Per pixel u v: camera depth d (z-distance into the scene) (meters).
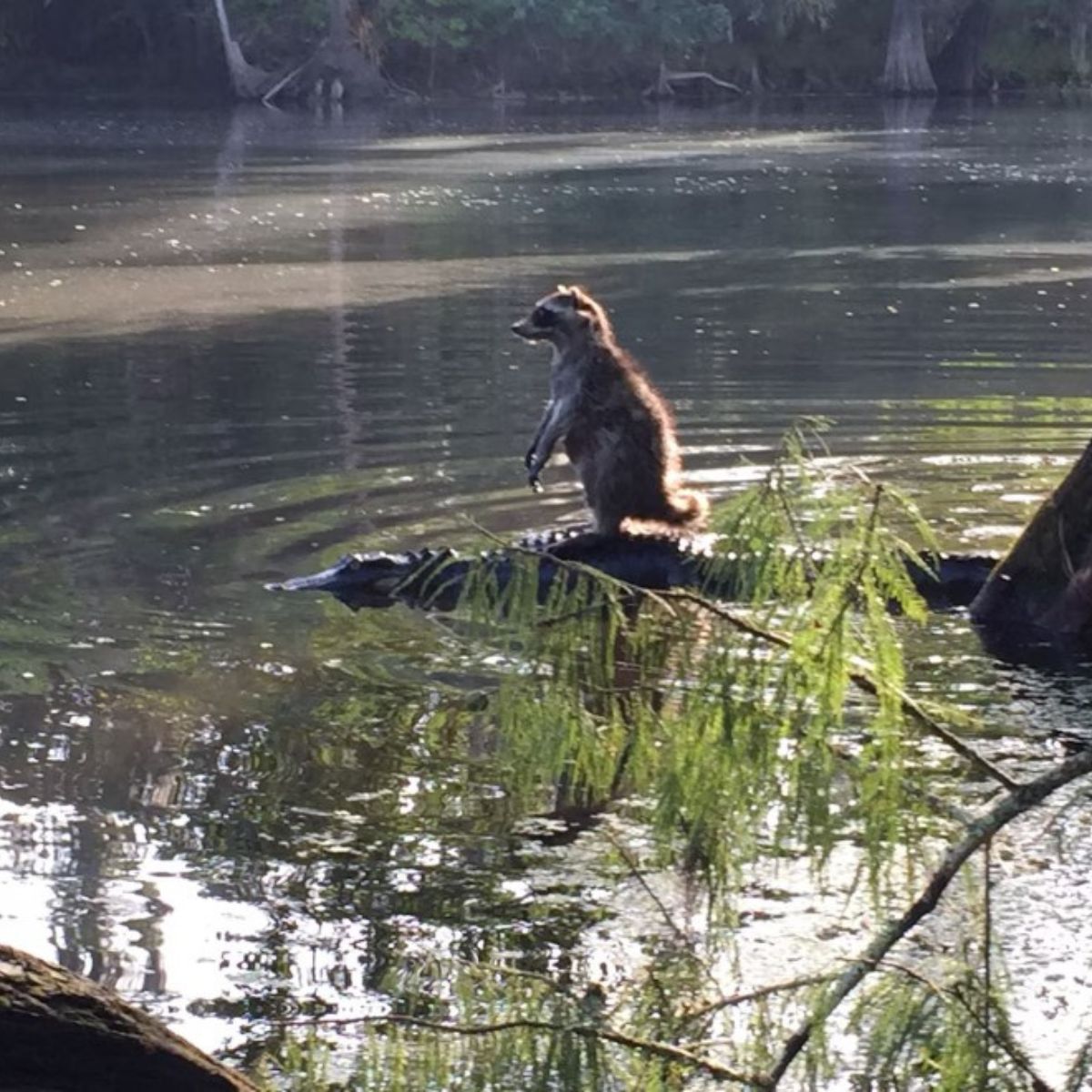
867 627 3.62
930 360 16.06
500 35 64.12
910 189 34.16
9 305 20.58
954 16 68.94
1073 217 29.23
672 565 9.89
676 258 24.58
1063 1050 4.96
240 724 7.65
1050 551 9.02
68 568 9.92
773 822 4.29
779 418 13.44
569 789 6.61
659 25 63.12
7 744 7.42
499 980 4.14
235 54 61.50
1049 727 7.48
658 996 3.88
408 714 7.74
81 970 5.62
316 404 14.46
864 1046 4.34
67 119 53.59
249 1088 4.59
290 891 6.15
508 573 6.14
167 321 19.28
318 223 28.73
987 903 3.79
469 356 16.75
